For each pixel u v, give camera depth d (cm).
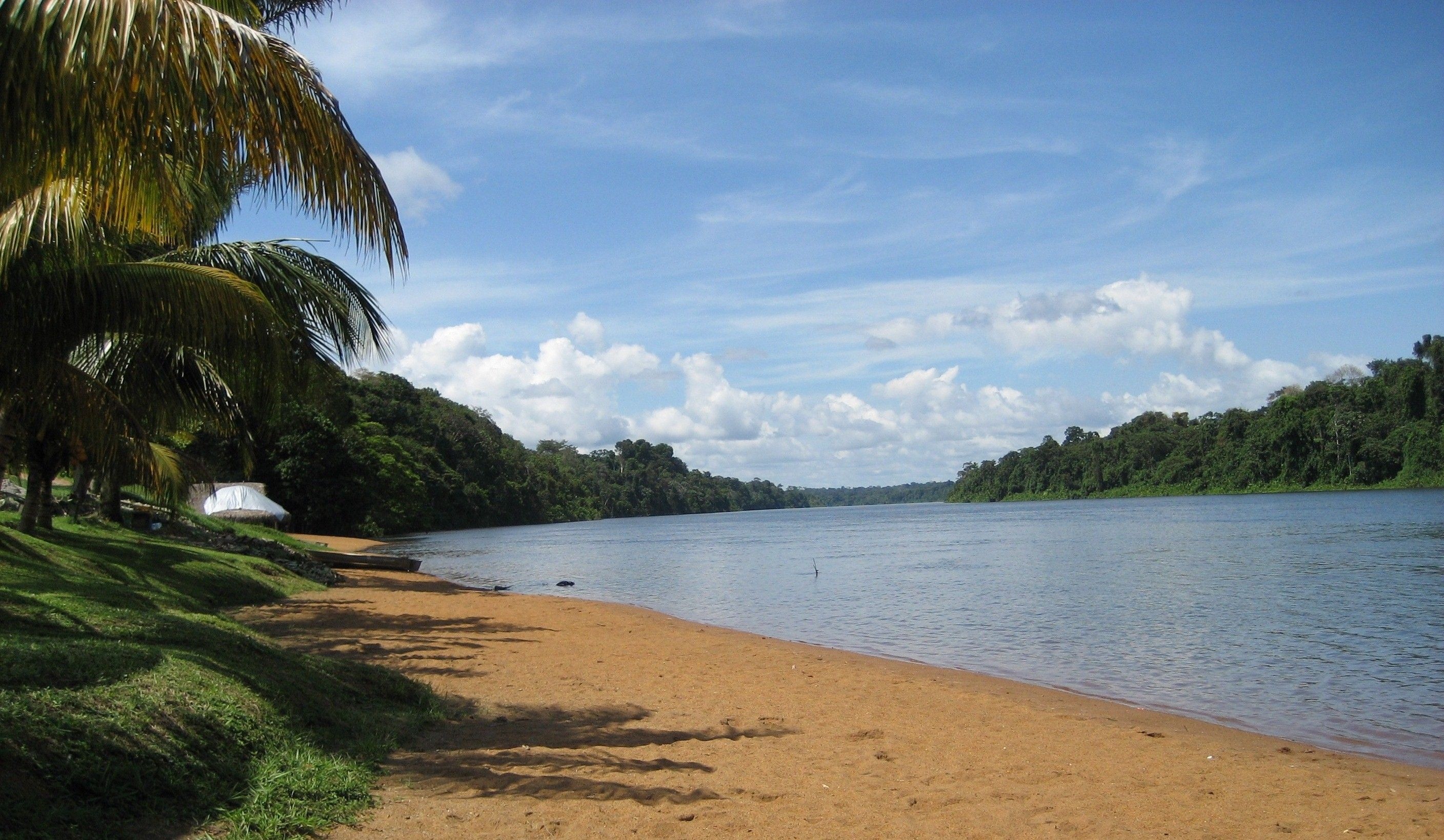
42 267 777
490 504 10094
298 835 461
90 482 2319
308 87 531
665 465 19700
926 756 765
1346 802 646
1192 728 912
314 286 1009
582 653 1289
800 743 800
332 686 738
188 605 1252
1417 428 9594
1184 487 12475
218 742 532
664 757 710
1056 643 1479
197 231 1141
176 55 475
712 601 2303
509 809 542
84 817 410
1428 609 1667
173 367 1164
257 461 4991
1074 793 657
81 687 524
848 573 3038
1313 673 1170
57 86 471
